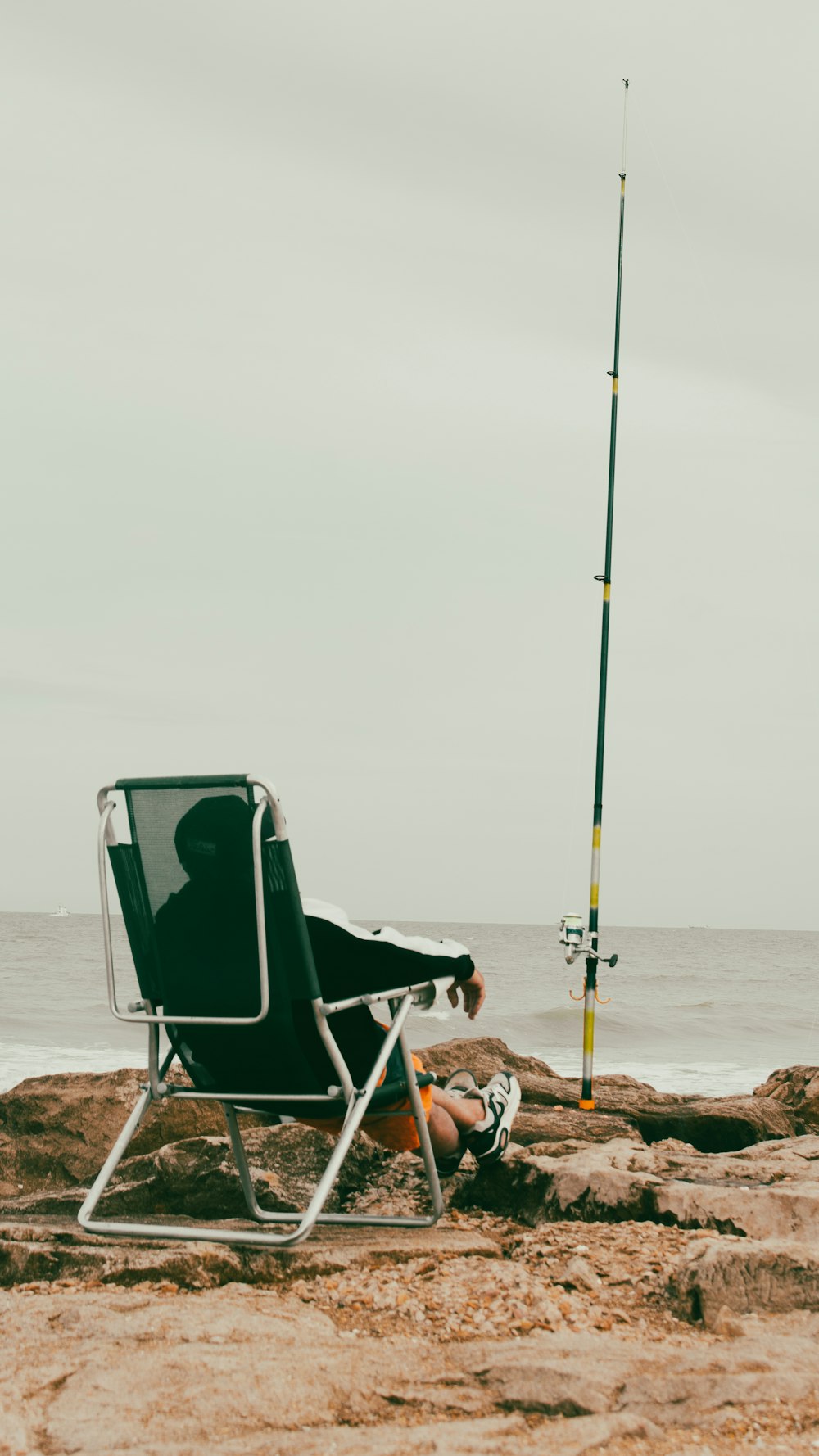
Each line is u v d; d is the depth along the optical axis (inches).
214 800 112.3
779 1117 242.7
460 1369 87.9
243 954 113.0
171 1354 86.9
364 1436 75.9
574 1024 983.6
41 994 1179.3
